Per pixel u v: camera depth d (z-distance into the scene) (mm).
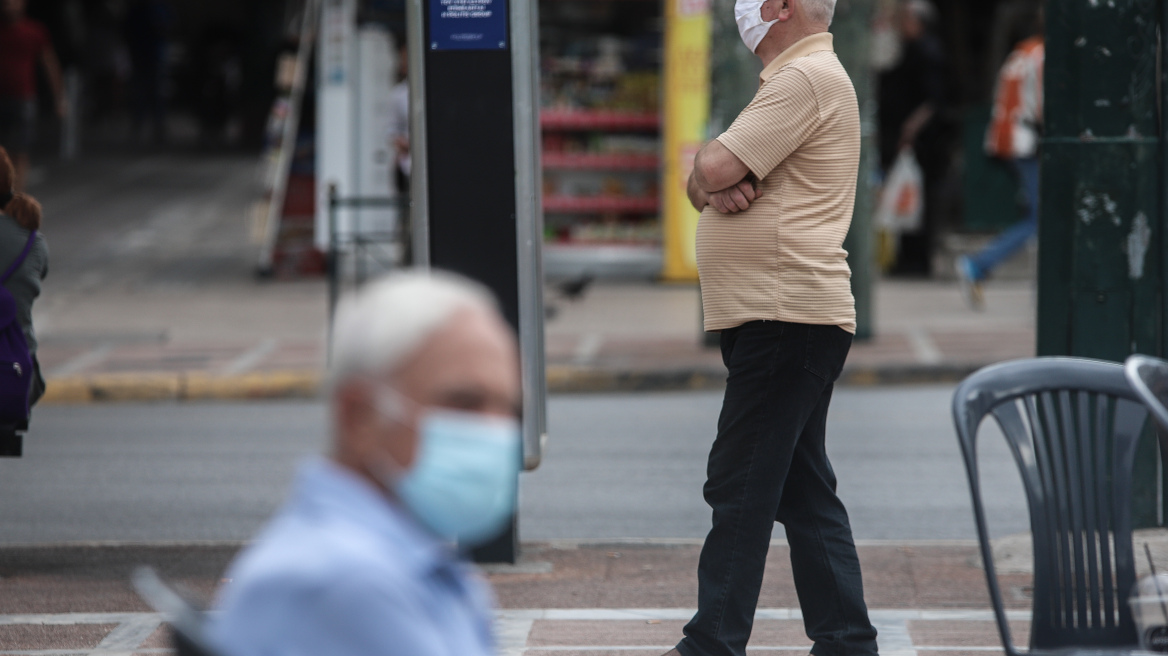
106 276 58594
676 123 56656
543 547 22359
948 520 24984
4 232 20438
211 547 22469
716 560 15062
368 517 6352
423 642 6137
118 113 131250
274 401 38625
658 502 26562
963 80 78812
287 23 90375
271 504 26625
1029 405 11898
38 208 20828
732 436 15062
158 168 98875
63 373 39219
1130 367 11141
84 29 133875
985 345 42094
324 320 48219
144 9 118188
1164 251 19875
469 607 6664
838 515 15609
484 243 19453
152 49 118188
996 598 11203
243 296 53531
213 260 63125
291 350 42656
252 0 113625
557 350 42375
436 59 19375
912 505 26094
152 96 118438
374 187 56844
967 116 60375
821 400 15406
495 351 6527
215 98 119250
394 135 53875
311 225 57906
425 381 6395
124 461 30609
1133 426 11883
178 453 31500
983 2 83062
